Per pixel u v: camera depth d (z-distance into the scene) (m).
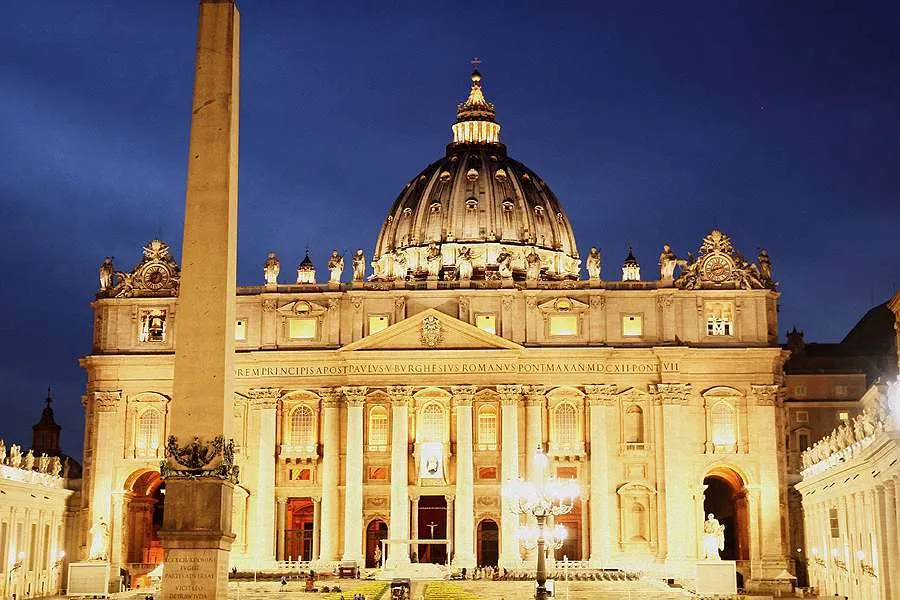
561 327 134.62
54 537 127.94
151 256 137.62
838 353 166.75
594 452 131.50
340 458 133.62
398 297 135.38
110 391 135.00
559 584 107.25
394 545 125.62
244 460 134.12
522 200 177.12
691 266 135.38
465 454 131.88
